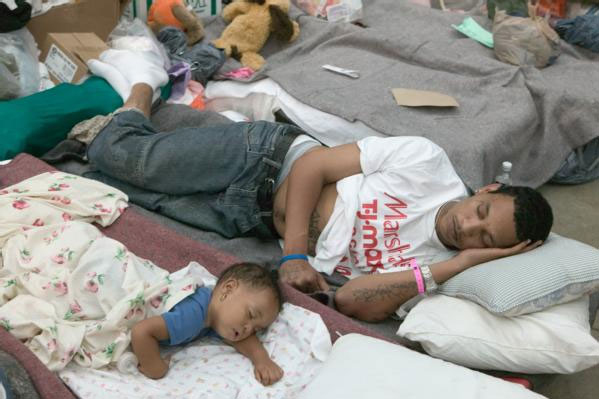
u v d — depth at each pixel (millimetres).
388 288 1309
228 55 2533
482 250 1292
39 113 1854
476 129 1978
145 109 1943
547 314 1165
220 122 1994
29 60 2125
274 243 1597
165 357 1150
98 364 1080
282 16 2598
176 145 1593
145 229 1485
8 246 1307
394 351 1017
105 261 1206
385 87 2230
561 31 2775
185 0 2705
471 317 1183
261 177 1545
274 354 1157
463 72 2414
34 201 1462
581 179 2475
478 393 888
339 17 2850
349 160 1477
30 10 2127
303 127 2111
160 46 2389
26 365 1019
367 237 1452
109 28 2338
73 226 1320
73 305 1149
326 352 1141
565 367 1130
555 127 2277
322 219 1489
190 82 2361
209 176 1592
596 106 2291
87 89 1994
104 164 1686
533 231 1266
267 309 1133
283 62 2609
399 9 2996
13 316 1111
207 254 1390
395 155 1465
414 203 1442
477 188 1780
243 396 1069
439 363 981
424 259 1445
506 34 2494
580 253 1222
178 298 1131
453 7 3193
